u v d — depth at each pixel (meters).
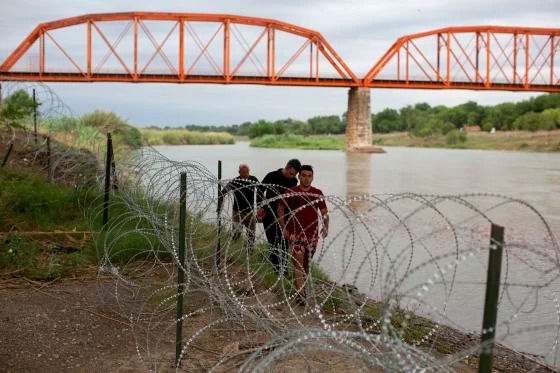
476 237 16.41
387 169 55.34
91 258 9.05
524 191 34.06
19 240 8.95
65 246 9.66
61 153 15.48
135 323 6.66
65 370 5.43
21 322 6.43
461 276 11.50
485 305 3.03
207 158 65.06
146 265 8.92
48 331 6.25
